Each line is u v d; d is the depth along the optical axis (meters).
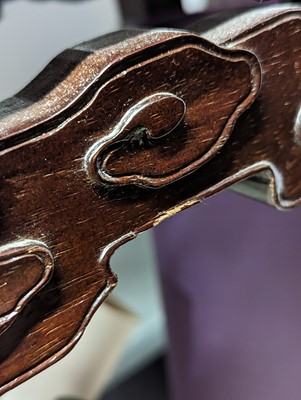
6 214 0.10
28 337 0.11
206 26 0.12
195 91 0.11
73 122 0.10
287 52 0.12
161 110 0.10
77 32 0.29
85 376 0.22
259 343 0.26
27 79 0.28
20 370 0.11
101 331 0.22
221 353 0.29
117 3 0.26
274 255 0.23
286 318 0.24
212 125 0.11
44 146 0.10
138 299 0.43
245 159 0.13
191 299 0.29
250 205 0.23
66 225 0.11
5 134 0.09
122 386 0.44
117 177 0.11
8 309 0.10
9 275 0.10
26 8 0.27
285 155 0.13
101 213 0.11
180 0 0.22
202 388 0.32
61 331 0.11
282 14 0.12
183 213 0.27
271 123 0.13
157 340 0.46
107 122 0.10
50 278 0.10
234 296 0.27
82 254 0.11
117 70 0.10
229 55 0.11
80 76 0.10
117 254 0.40
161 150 0.11
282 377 0.26
